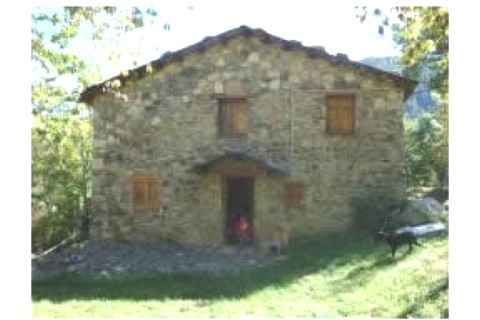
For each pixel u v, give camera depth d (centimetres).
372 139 1914
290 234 1892
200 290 1349
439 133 2833
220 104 1931
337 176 1908
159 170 1928
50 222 2612
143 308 1197
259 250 1823
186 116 1927
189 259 1705
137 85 1942
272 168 1859
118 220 1938
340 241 1803
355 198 1903
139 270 1570
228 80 1923
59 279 1466
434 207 1920
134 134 1941
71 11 1267
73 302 1241
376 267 1436
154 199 1928
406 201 1905
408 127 2958
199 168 1892
